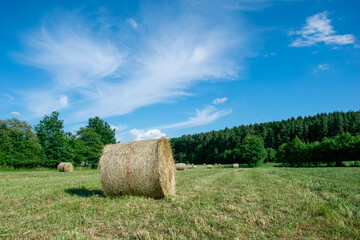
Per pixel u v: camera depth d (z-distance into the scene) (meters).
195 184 12.98
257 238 4.46
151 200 8.23
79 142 53.44
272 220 5.59
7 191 10.20
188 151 118.06
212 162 97.44
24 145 42.50
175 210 6.57
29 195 9.07
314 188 10.88
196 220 5.42
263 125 107.38
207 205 7.07
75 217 5.82
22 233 4.72
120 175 8.73
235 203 7.50
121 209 6.64
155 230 4.92
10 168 39.44
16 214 6.17
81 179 17.31
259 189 10.66
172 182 9.66
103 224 5.34
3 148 40.19
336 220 5.43
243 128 99.50
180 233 4.74
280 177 17.62
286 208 6.67
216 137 106.12
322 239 4.41
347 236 4.55
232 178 17.08
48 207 6.89
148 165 8.48
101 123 62.09
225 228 5.04
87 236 4.54
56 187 11.78
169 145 9.66
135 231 4.88
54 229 4.95
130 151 8.90
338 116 87.00
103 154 9.37
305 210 6.42
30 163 43.03
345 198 8.34
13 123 47.03
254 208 6.75
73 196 8.91
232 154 86.75
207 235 4.64
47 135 48.00
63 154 47.31
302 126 92.19
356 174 19.66
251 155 60.41
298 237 4.52
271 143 93.81
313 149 51.31
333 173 21.11
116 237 4.55
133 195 8.82
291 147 55.53
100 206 6.96
